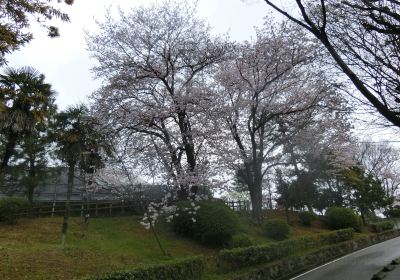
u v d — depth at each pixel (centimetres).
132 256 1477
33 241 1503
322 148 2295
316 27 623
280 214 2878
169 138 1816
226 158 1861
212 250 1688
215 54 1909
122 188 1844
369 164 4134
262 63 1878
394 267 1381
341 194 3144
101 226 1830
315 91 1841
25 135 2073
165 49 1867
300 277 1459
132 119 1792
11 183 2331
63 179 2703
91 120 1848
